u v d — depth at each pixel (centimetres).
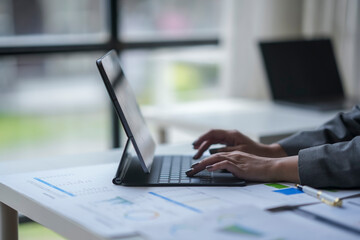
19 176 126
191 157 146
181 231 87
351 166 115
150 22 418
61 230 98
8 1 457
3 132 504
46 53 260
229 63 294
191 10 362
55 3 456
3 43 249
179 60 331
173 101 371
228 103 260
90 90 474
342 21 290
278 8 289
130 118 124
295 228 89
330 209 102
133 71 371
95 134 483
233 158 125
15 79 501
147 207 102
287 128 195
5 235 135
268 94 297
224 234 86
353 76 290
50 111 500
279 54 254
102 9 278
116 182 118
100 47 274
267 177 120
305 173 117
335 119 141
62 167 140
